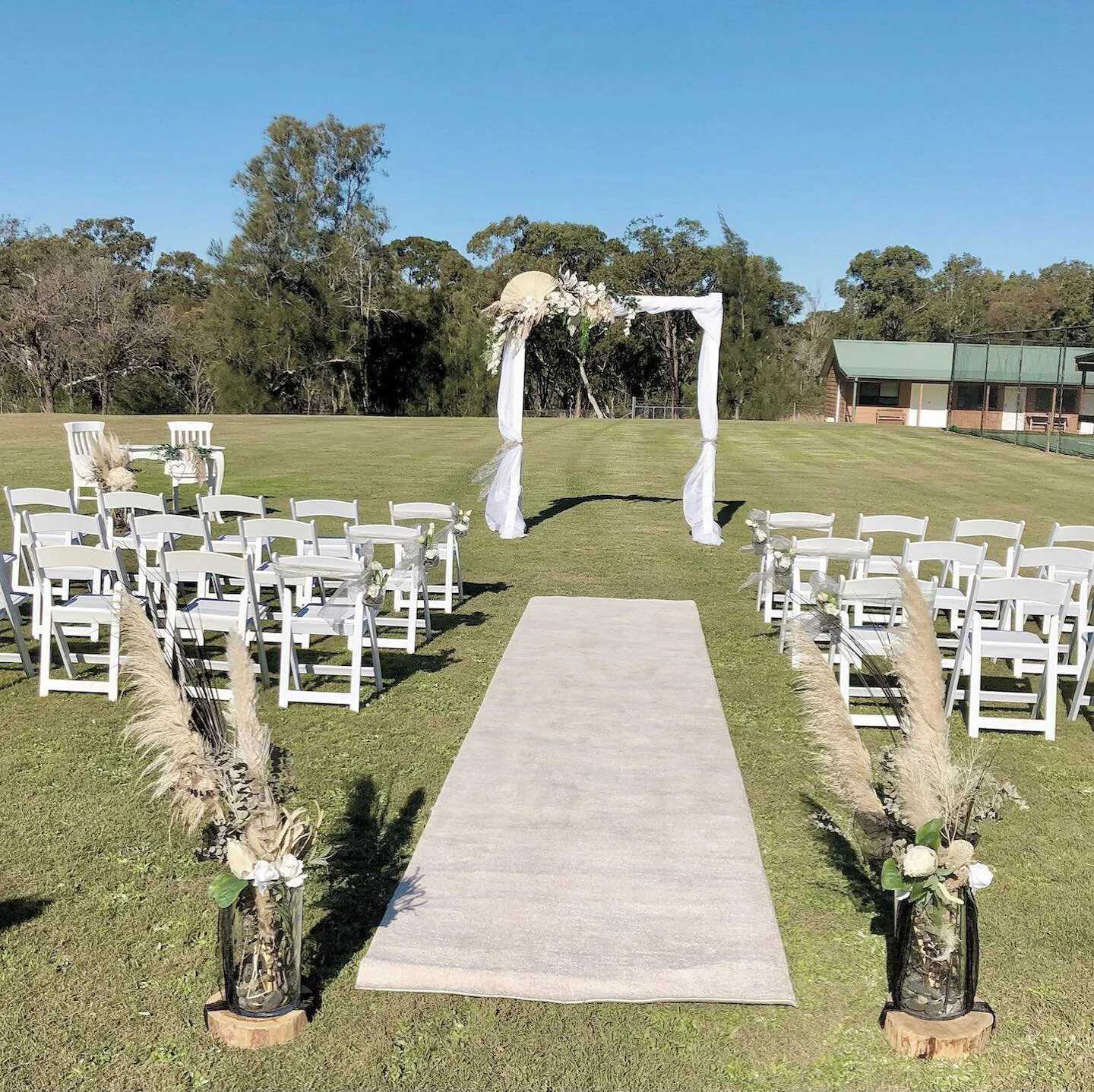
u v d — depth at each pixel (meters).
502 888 4.45
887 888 3.56
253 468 19.81
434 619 9.20
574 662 7.75
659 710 6.70
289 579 9.02
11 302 47.19
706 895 4.43
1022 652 6.52
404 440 25.98
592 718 6.54
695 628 8.75
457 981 3.83
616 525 14.21
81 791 5.50
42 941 4.13
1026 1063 3.49
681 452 24.38
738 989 3.81
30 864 4.72
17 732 6.31
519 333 12.77
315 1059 3.47
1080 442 26.34
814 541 8.24
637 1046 3.54
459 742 6.18
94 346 47.66
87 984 3.87
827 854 4.85
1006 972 3.98
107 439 10.69
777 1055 3.51
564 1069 3.43
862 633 7.18
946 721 3.67
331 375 48.81
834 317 67.44
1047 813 5.36
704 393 12.77
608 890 4.45
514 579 10.86
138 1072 3.41
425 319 51.16
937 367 42.22
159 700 3.59
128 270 52.88
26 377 48.91
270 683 7.29
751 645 8.29
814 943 4.15
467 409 52.25
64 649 7.07
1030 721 6.45
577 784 5.53
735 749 6.10
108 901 4.43
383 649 8.24
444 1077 3.39
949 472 21.80
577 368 53.12
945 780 3.56
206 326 46.47
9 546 11.92
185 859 4.79
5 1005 3.74
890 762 3.70
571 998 3.76
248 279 47.03
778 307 58.09
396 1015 3.68
